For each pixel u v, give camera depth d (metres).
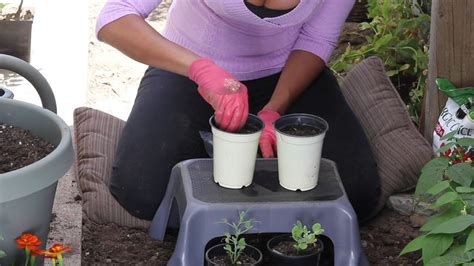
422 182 2.86
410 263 3.06
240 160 2.76
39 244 2.46
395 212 3.31
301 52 3.32
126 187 3.13
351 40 4.65
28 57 4.61
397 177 3.28
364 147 3.22
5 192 2.36
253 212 2.71
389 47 4.14
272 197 2.77
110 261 3.00
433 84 3.42
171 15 3.36
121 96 4.20
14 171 2.38
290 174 2.79
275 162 2.96
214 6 3.09
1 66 2.91
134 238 3.12
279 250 2.76
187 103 3.22
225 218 2.71
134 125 3.19
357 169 3.17
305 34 3.32
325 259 2.95
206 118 3.21
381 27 4.28
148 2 3.10
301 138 2.72
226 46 3.26
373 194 3.18
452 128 3.28
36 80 2.96
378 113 3.52
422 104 3.67
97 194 3.18
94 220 3.17
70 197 3.22
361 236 3.20
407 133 3.41
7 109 2.76
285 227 2.74
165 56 2.96
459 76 3.34
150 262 3.01
